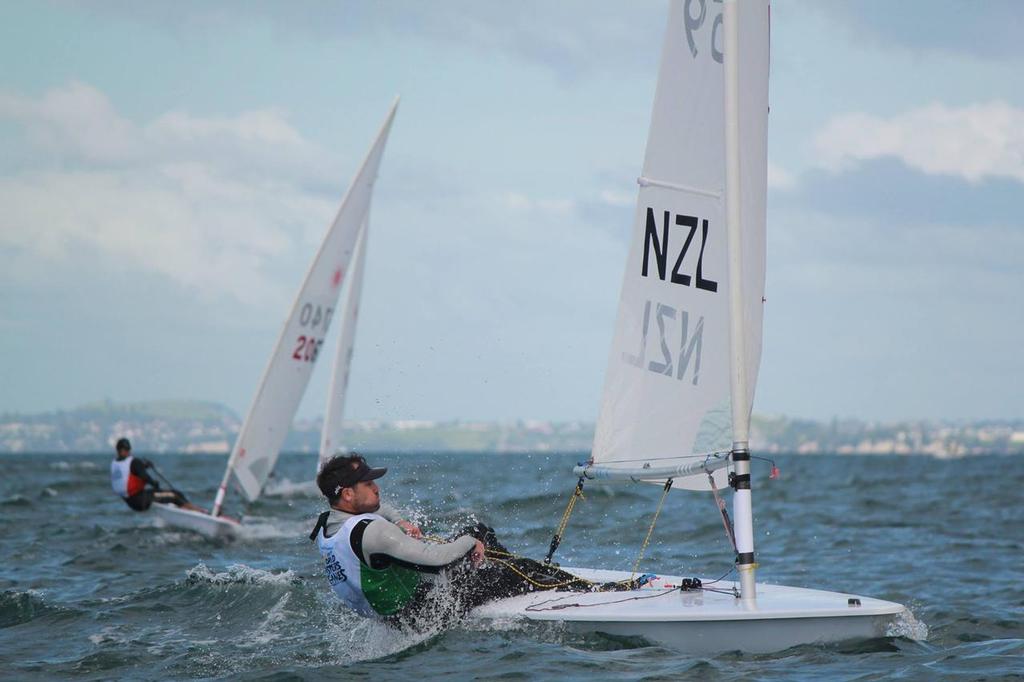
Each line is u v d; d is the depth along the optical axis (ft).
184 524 183.73
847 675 69.36
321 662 77.15
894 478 542.16
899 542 177.68
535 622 77.77
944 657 74.59
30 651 85.40
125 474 188.44
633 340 81.71
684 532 183.21
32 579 128.47
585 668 70.49
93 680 74.49
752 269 77.56
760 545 173.68
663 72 80.94
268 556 152.35
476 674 70.13
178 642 87.10
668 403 79.41
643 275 81.66
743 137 78.13
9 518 220.02
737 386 74.54
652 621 75.05
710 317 77.77
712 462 76.28
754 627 74.64
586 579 87.04
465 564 80.94
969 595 116.98
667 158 80.53
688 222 79.30
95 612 100.83
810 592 82.64
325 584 113.80
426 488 214.07
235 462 208.64
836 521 225.15
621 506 237.25
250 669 76.02
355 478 78.28
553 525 181.37
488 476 449.06
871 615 76.38
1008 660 74.43
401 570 77.82
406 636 79.77
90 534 181.98
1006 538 184.85
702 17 79.05
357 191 219.61
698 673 69.10
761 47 78.13
